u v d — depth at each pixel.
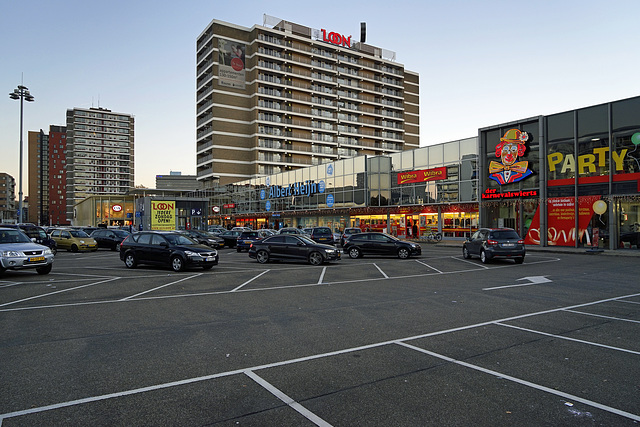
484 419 3.85
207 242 30.00
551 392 4.46
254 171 74.62
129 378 4.91
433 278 13.77
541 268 16.27
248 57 77.25
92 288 11.78
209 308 9.05
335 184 44.75
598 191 24.48
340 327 7.31
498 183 30.22
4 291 11.27
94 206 65.12
